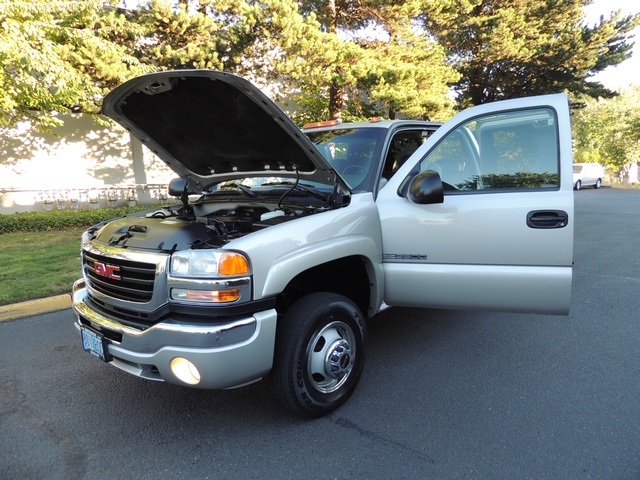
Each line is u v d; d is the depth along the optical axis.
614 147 33.22
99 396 3.25
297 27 9.90
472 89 20.89
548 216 2.87
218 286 2.32
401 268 3.21
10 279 6.08
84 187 13.62
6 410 3.07
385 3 12.40
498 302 3.03
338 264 3.27
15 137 12.41
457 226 3.05
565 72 20.05
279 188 3.75
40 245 8.53
